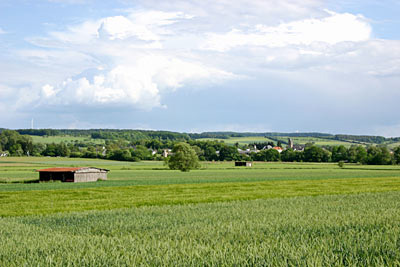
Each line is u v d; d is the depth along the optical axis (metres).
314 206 27.91
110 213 25.41
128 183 59.69
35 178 72.19
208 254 12.07
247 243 13.80
